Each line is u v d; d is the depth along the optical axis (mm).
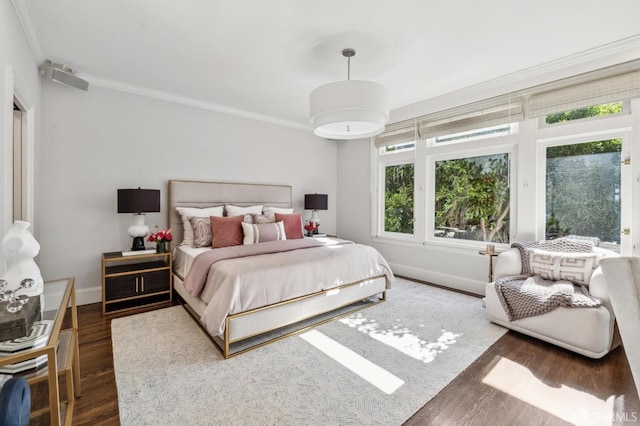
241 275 2283
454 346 2373
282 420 1573
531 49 2629
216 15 2150
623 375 1979
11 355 1092
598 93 2742
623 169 2715
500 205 3600
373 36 2416
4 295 1312
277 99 3906
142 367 2043
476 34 2391
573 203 3027
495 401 1731
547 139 3131
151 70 3059
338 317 2938
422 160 4297
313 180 5348
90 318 2875
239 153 4406
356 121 2338
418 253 4383
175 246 3697
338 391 1813
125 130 3463
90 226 3273
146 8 2072
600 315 2100
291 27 2297
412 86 3477
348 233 5473
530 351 2299
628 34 2393
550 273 2684
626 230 2693
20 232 1481
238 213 4016
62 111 3092
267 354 2236
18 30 2078
